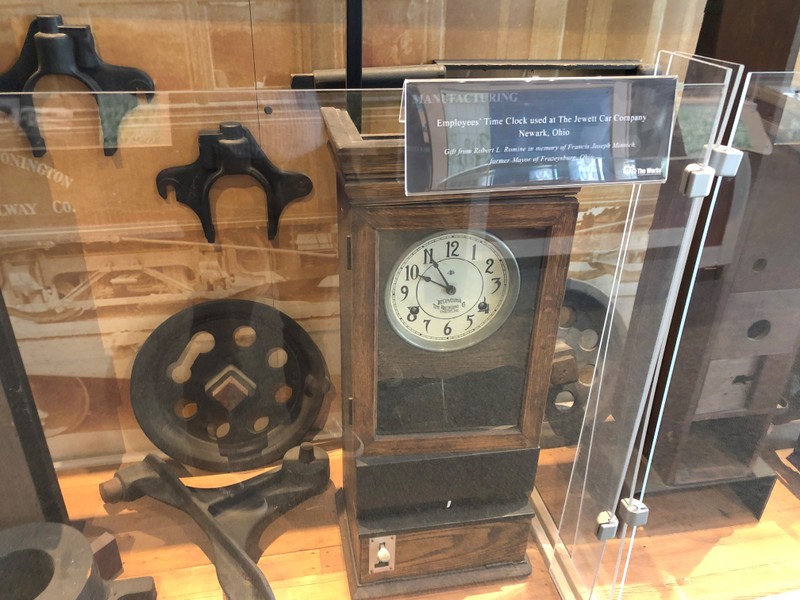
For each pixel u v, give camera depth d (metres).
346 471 0.79
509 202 0.57
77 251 0.76
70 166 0.71
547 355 0.67
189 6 0.67
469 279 0.62
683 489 0.89
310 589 0.77
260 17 0.69
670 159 0.57
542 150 0.51
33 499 0.74
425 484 0.72
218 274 0.81
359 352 0.63
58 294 0.78
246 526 0.80
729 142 0.64
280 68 0.72
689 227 0.61
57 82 0.68
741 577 0.83
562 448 0.85
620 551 0.77
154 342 0.82
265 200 0.76
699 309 0.79
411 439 0.68
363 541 0.72
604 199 0.69
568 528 0.84
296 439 0.88
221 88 0.72
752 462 0.90
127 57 0.68
